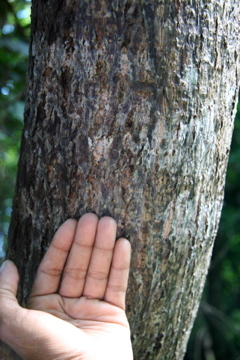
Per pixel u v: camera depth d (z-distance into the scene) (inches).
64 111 14.1
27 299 16.2
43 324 13.1
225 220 51.1
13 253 16.4
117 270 14.4
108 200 14.3
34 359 13.0
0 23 30.1
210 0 13.8
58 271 14.8
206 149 14.7
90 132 13.9
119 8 13.2
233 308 56.2
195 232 15.3
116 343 13.9
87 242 14.2
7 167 49.6
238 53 15.1
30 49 15.2
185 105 13.8
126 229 14.5
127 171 14.0
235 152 46.6
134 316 15.7
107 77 13.6
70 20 13.7
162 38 13.3
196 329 51.1
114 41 13.4
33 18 15.0
